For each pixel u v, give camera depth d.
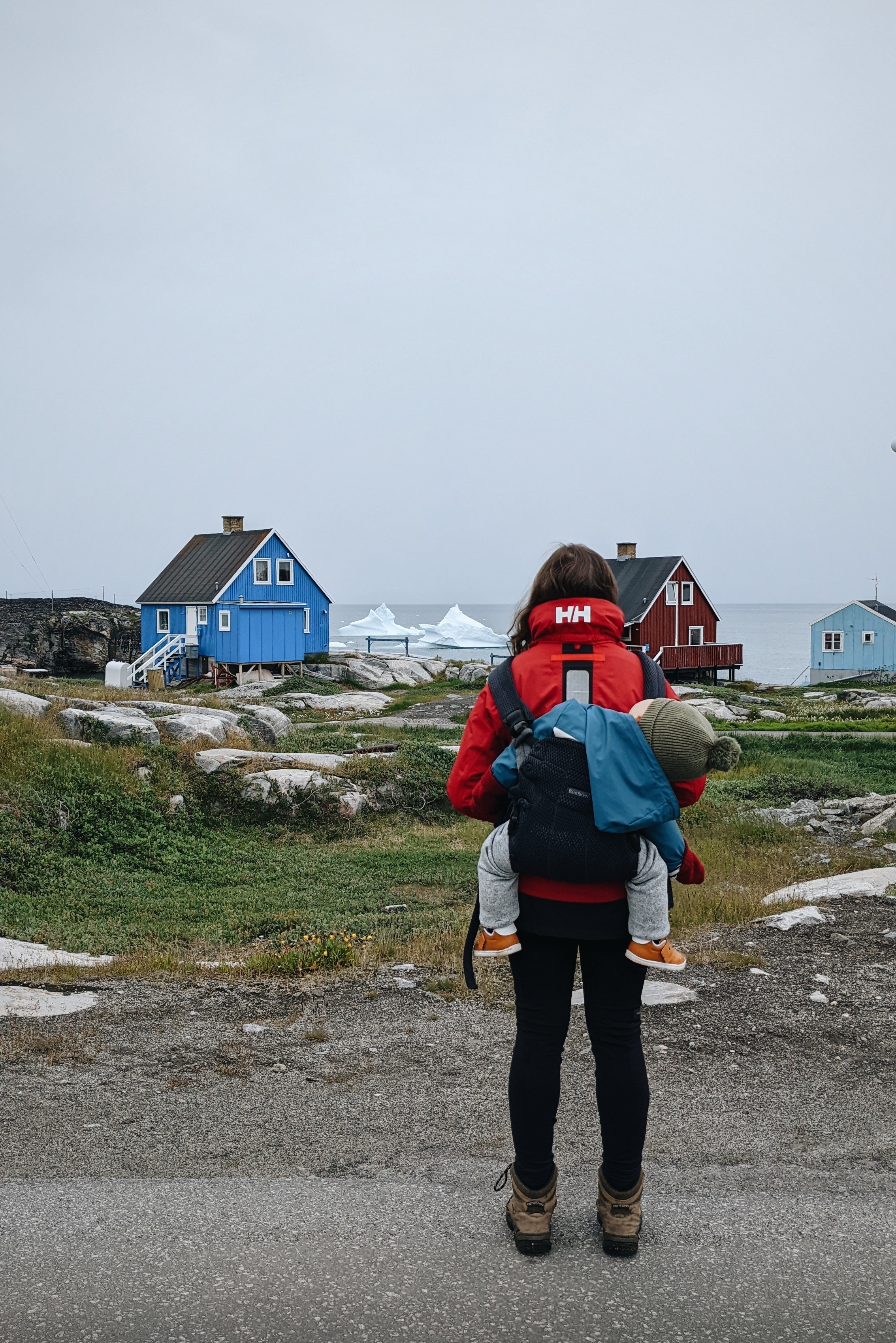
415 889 11.16
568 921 2.43
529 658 2.63
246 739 17.81
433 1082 4.27
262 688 42.12
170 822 13.45
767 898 8.59
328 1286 2.29
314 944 6.95
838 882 8.88
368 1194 2.84
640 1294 2.29
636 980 2.52
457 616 143.25
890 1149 3.44
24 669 45.66
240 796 14.56
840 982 5.77
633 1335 2.12
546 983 2.52
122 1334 2.08
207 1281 2.30
